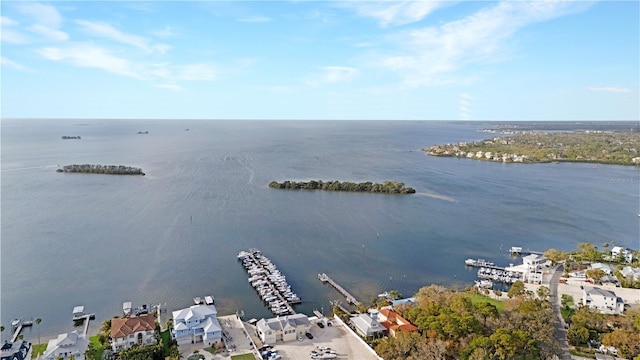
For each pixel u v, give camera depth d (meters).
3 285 147.62
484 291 147.00
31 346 111.06
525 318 113.94
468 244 198.88
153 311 132.12
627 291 148.50
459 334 107.31
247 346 112.38
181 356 105.81
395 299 139.62
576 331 112.88
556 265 174.88
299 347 112.56
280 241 197.75
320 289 151.25
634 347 104.88
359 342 115.62
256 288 148.88
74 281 151.62
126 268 163.38
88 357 102.19
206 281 154.50
